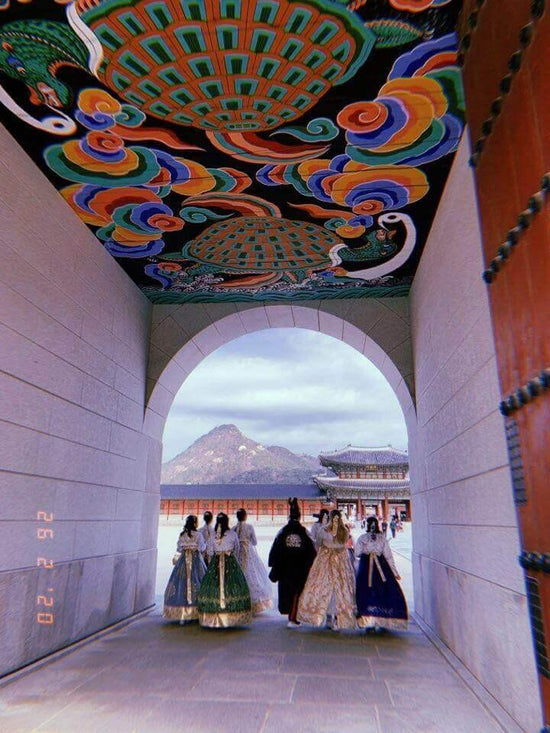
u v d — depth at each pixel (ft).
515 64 5.83
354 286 23.04
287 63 11.05
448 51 10.75
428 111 12.48
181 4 9.79
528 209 5.38
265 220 17.81
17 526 13.26
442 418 16.58
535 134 5.35
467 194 12.98
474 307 12.44
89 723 10.45
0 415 12.58
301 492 147.02
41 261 14.79
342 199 16.37
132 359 22.03
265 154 14.17
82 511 16.96
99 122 12.87
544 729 5.20
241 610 18.98
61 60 11.07
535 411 5.37
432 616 18.56
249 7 9.82
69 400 16.26
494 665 11.37
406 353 23.24
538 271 5.26
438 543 17.49
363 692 12.38
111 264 20.12
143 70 11.27
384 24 10.11
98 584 17.95
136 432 22.24
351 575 19.44
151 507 23.88
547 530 5.12
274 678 13.38
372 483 136.98
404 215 17.40
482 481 12.07
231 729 10.21
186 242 19.04
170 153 14.08
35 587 13.94
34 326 14.29
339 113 12.50
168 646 16.57
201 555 21.43
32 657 13.85
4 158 13.08
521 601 9.61
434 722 10.58
